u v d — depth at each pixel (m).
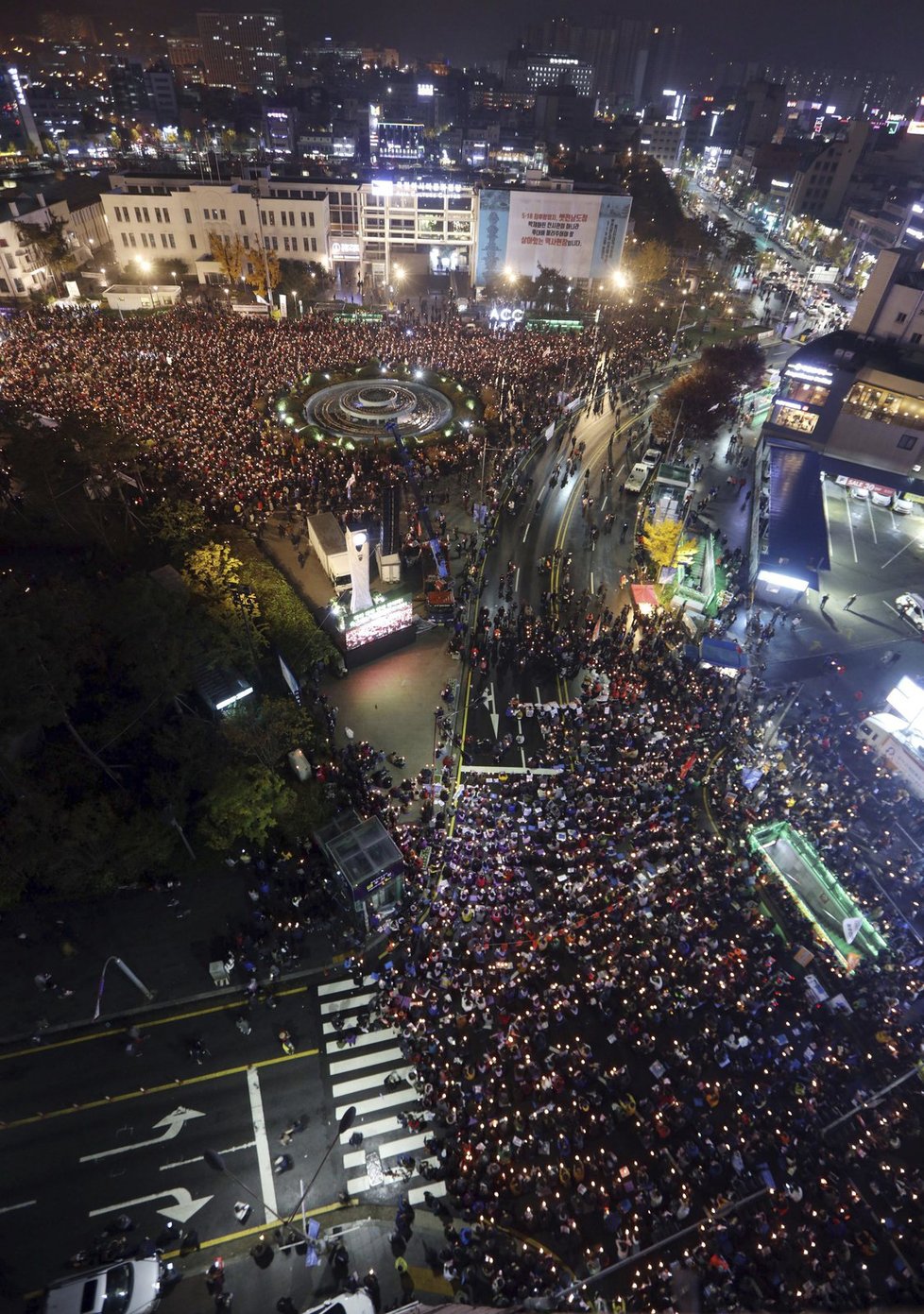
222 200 117.06
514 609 54.44
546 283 115.81
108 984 31.95
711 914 34.38
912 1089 29.12
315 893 35.22
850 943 32.81
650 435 79.44
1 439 60.72
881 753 42.81
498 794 40.31
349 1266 24.78
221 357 86.12
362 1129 28.08
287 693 44.91
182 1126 27.95
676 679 47.00
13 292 108.50
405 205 125.88
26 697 30.88
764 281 132.88
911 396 66.88
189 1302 24.00
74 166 171.62
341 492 64.25
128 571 52.22
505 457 73.50
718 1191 26.31
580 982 31.95
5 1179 26.33
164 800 36.53
